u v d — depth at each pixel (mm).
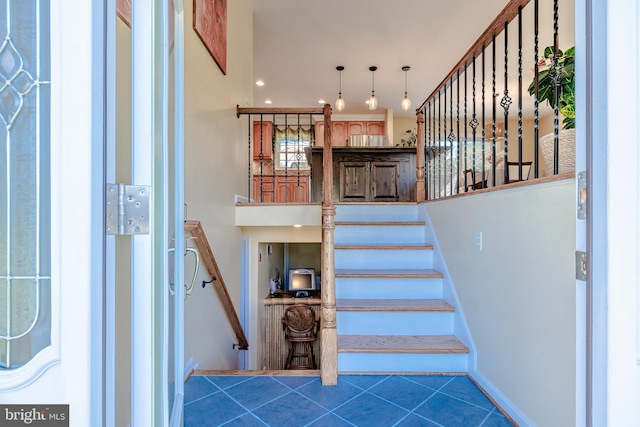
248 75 3844
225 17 2879
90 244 618
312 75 5887
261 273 5383
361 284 2471
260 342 5312
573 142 1454
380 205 3311
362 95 6812
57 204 615
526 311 1462
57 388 619
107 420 646
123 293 741
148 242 730
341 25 4391
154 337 751
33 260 652
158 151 795
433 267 2709
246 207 3377
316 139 8016
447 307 2225
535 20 1613
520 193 1508
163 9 854
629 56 639
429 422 1553
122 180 776
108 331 651
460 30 4484
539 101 1657
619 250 641
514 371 1548
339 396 1763
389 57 5250
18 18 652
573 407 1188
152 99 743
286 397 1750
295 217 3385
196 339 2170
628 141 639
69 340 615
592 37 683
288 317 5840
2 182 649
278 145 8156
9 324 647
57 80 613
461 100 6789
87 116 614
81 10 611
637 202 638
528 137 7770
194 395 1762
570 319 1200
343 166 5180
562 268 1240
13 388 618
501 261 1667
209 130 2465
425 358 2010
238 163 3432
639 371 640
